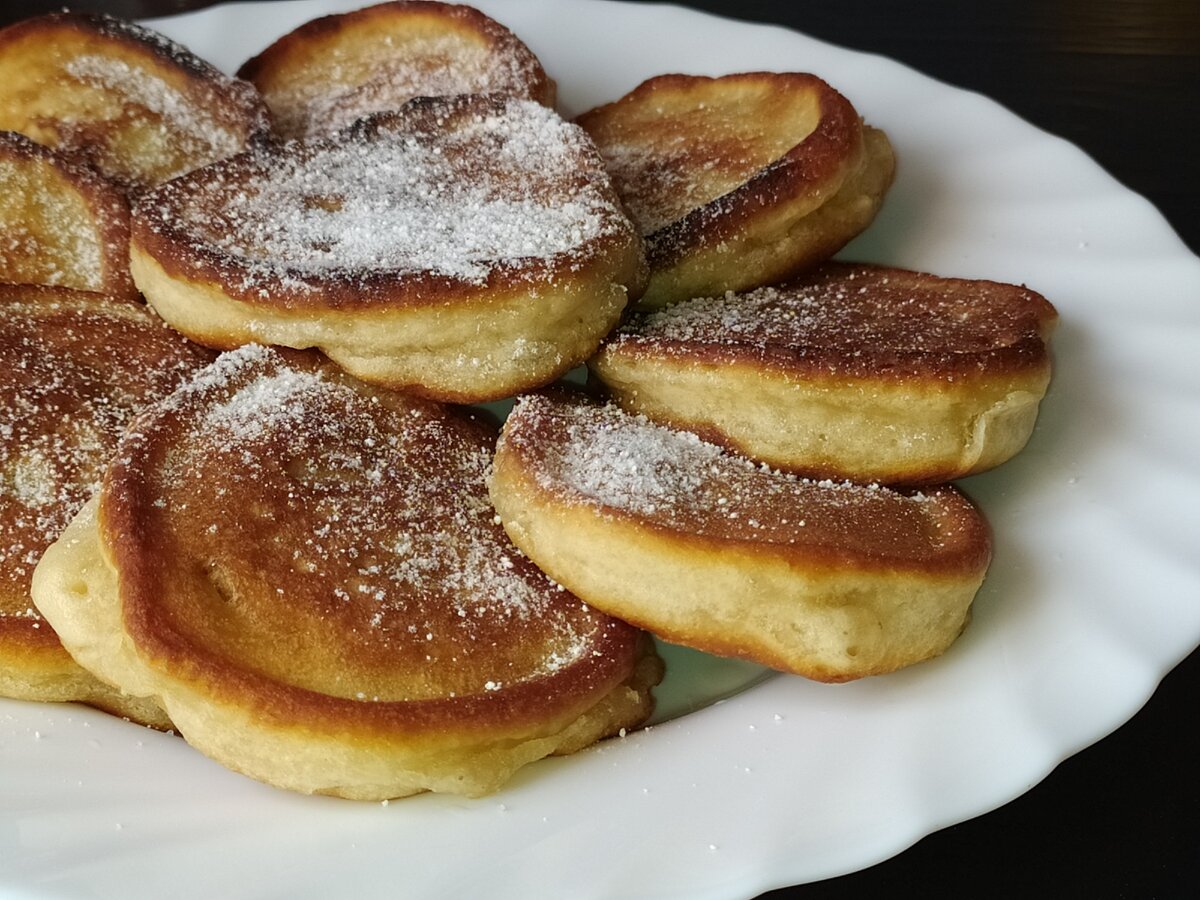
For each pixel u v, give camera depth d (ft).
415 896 0.56
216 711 0.61
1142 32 1.34
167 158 0.91
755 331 0.76
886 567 0.64
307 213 0.79
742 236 0.82
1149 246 0.86
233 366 0.74
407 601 0.66
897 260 0.91
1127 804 0.68
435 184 0.82
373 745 0.60
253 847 0.59
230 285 0.73
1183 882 0.64
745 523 0.66
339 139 0.86
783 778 0.61
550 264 0.73
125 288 0.85
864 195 0.89
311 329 0.74
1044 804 0.68
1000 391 0.71
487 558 0.69
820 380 0.70
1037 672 0.64
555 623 0.67
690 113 0.96
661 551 0.64
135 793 0.62
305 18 1.11
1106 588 0.68
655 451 0.71
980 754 0.60
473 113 0.88
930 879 0.65
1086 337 0.82
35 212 0.87
